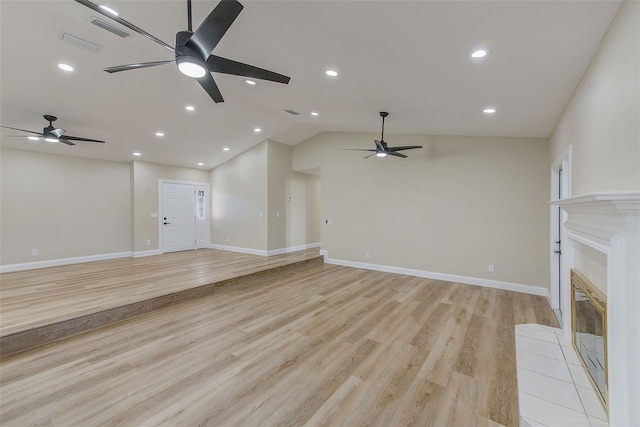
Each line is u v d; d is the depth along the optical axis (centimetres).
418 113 390
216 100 274
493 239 470
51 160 574
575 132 261
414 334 300
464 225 495
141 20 245
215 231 812
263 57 277
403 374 230
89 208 623
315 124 582
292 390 208
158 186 715
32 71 337
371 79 298
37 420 177
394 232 566
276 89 386
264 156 678
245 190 725
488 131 439
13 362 243
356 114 443
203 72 208
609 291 157
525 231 446
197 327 315
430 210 526
